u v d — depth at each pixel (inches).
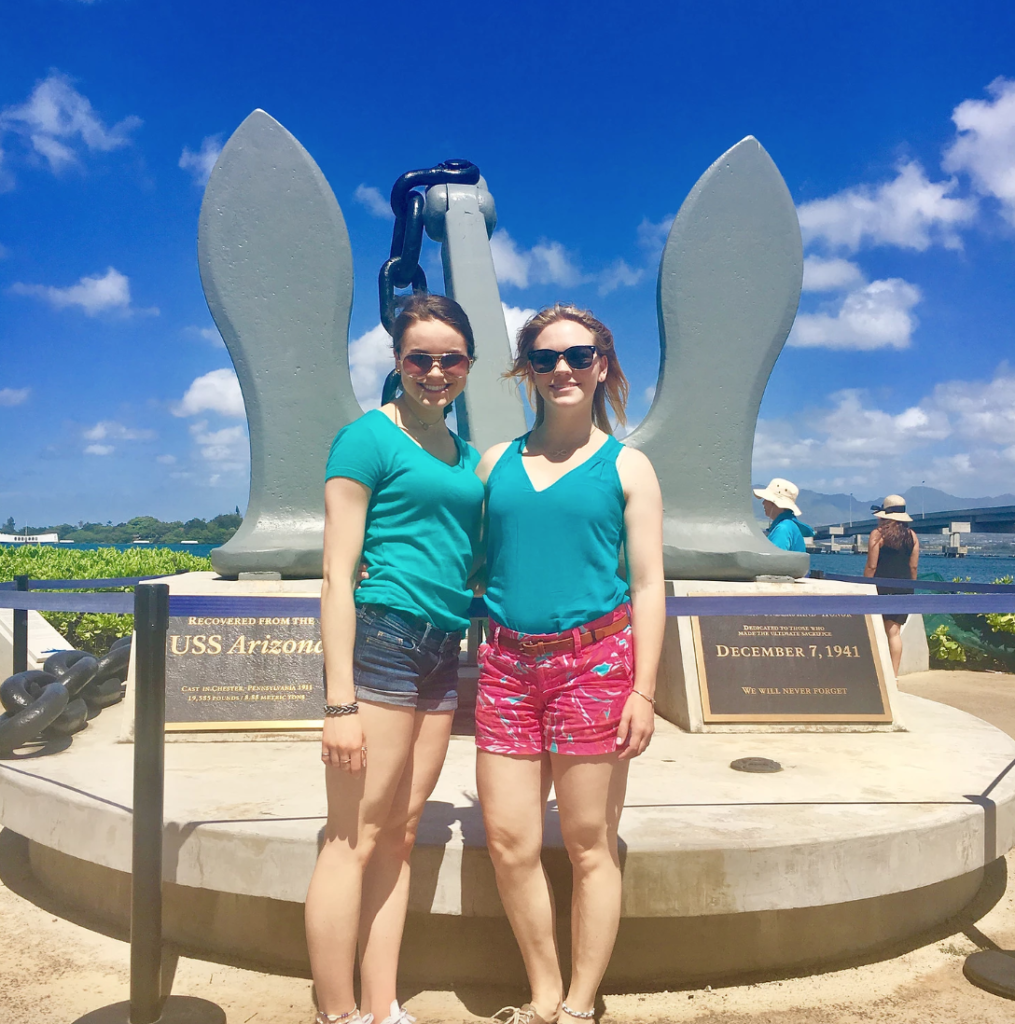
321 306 168.6
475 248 213.2
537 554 75.5
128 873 105.0
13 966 95.3
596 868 75.9
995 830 103.0
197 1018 83.5
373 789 73.3
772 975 94.6
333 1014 73.5
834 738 141.6
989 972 92.8
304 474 168.7
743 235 174.6
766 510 234.5
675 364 174.7
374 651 73.5
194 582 157.9
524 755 76.2
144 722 83.3
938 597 111.6
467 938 91.8
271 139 167.2
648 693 73.6
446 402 78.0
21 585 170.4
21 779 111.0
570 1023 75.0
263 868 89.7
